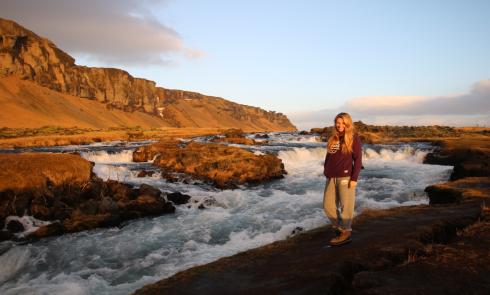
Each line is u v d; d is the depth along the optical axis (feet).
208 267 22.08
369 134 193.06
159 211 55.67
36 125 586.86
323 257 20.31
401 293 14.30
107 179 71.00
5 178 54.08
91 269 35.14
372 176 91.97
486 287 14.58
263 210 55.83
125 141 203.21
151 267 34.17
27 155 63.67
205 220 50.93
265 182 85.76
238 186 79.05
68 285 30.63
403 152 135.03
